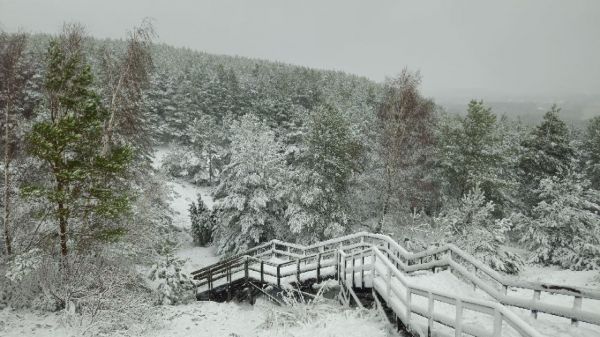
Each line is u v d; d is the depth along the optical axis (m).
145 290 14.83
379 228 23.16
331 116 23.80
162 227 21.12
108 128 13.78
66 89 11.93
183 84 57.97
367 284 11.55
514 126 64.44
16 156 12.80
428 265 11.21
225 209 25.73
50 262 12.55
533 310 7.84
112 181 14.03
